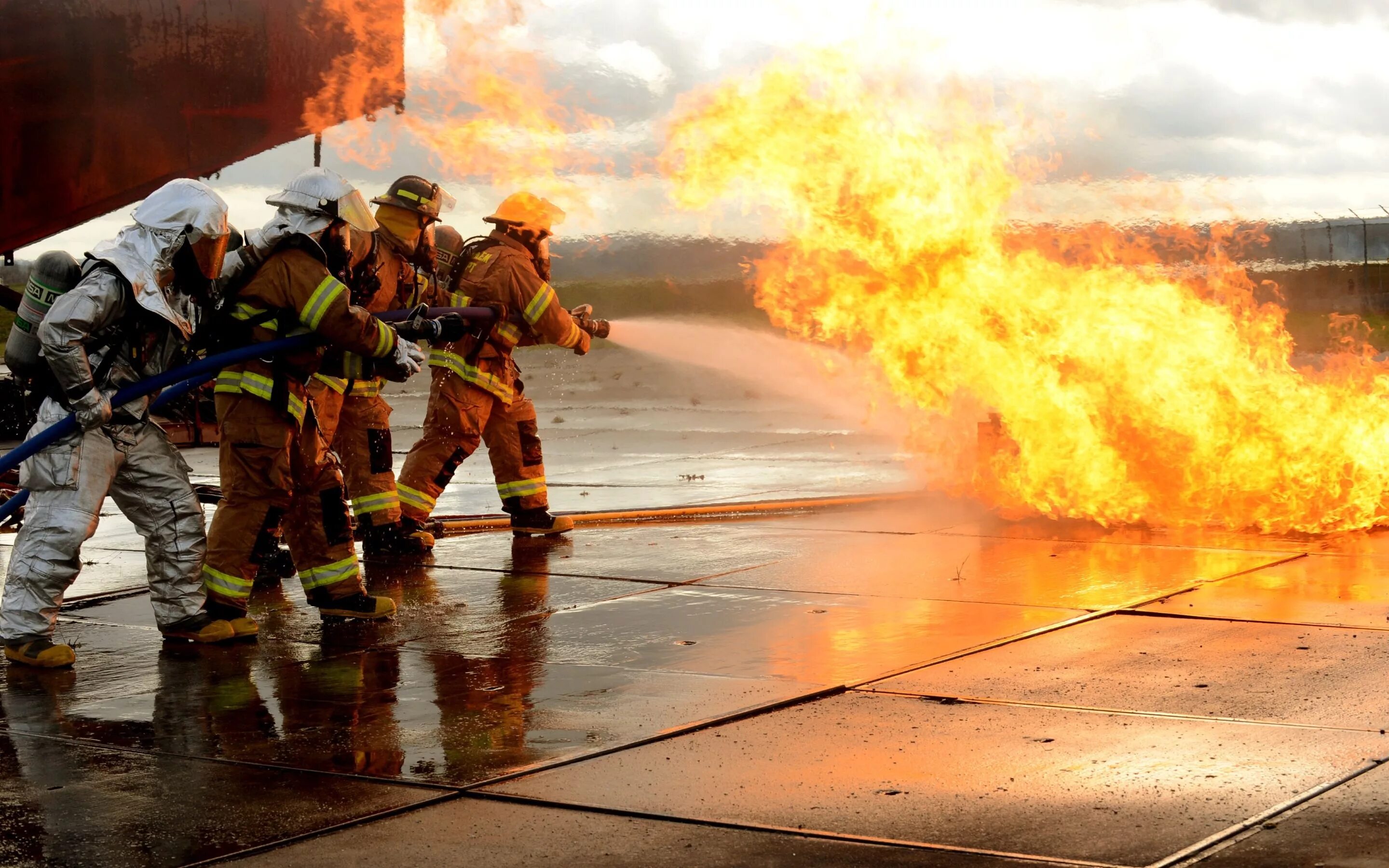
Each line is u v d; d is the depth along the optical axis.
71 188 10.20
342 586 5.53
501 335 7.16
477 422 7.21
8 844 3.19
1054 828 3.09
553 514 7.95
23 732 4.12
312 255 5.21
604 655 4.85
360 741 3.93
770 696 4.23
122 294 4.75
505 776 3.58
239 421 5.27
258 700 4.42
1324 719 3.83
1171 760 3.53
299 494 5.51
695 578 6.18
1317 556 6.18
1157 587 5.61
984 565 6.22
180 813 3.37
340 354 5.49
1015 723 3.88
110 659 5.03
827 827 3.14
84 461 4.89
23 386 6.37
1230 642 4.71
